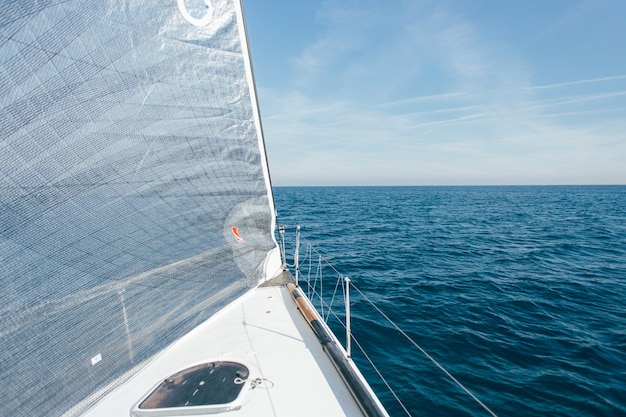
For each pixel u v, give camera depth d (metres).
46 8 1.54
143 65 2.12
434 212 38.28
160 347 2.85
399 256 15.38
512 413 5.05
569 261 14.73
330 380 2.68
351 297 9.73
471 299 9.66
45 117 1.57
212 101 2.75
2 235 1.46
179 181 2.58
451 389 5.56
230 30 2.83
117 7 1.93
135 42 2.06
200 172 2.79
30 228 1.57
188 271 3.10
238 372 2.72
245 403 2.40
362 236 20.84
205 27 2.61
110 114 1.92
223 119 2.90
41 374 1.79
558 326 7.89
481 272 12.70
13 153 1.45
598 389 5.55
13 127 1.45
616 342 7.10
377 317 8.25
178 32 2.39
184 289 3.08
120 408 2.31
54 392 1.88
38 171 1.57
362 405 2.30
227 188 3.18
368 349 6.74
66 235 1.77
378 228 24.66
